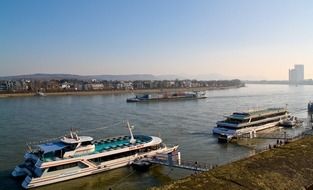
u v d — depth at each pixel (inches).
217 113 7578.7
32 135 4741.6
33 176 2591.0
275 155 1481.3
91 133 4992.6
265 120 5152.6
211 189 1058.1
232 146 4109.3
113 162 2962.6
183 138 4601.4
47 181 2586.1
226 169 1259.2
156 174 2901.1
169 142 4340.6
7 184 2652.6
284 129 5339.6
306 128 5418.3
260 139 4527.6
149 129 5349.4
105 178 2819.9
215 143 4281.5
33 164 2755.9
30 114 7362.2
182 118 6742.1
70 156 2751.0
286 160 1411.2
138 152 3159.5
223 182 1122.0
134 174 2901.1
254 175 1213.1
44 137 4589.1
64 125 5743.1
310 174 1320.1
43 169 2571.4
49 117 6850.4
